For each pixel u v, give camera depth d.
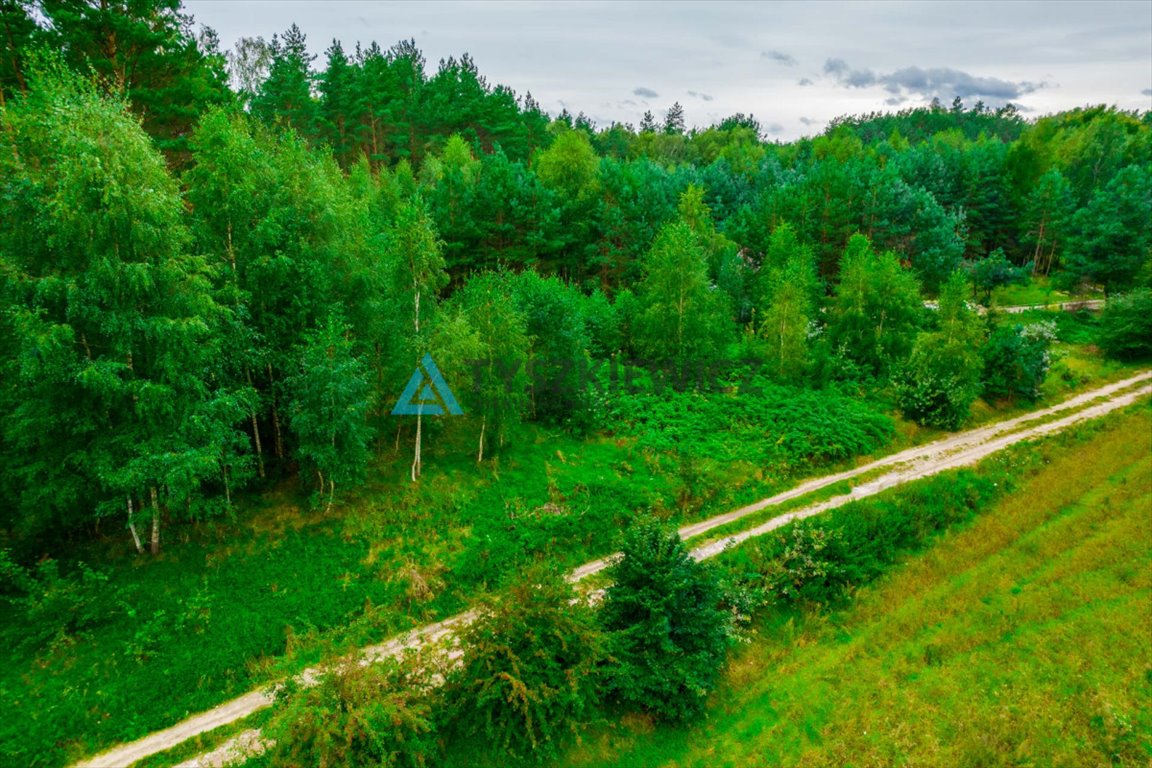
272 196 22.69
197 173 21.73
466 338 24.56
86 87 19.52
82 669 16.53
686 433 32.09
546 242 47.28
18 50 24.72
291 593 19.83
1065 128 107.88
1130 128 117.50
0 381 18.33
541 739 15.90
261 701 16.92
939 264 56.50
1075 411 38.03
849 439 32.47
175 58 29.38
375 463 26.42
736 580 21.06
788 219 58.22
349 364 21.59
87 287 17.14
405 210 25.45
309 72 70.88
